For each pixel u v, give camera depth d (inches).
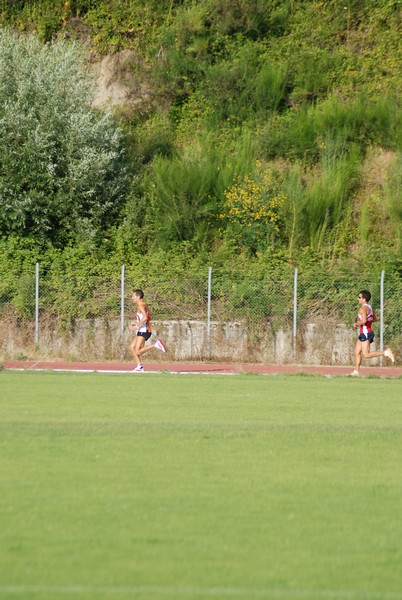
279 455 1691.7
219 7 5821.9
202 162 5000.0
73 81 4970.5
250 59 5620.1
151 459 1632.6
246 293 4087.1
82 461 1601.9
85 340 4109.3
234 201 4763.8
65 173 4785.9
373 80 5600.4
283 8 5890.8
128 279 4165.8
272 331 4079.7
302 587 997.8
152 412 2253.9
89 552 1101.7
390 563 1085.1
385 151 5206.7
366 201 4904.0
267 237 4623.5
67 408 2305.6
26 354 4065.0
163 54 5733.3
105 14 5920.3
